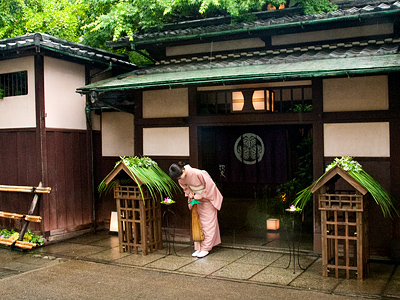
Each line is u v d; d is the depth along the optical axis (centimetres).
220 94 777
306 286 525
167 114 791
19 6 1155
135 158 700
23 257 714
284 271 588
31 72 808
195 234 677
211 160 1076
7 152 855
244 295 502
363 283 527
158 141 800
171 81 667
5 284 564
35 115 806
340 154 647
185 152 774
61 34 1189
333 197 616
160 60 885
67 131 859
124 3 895
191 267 620
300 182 939
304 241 749
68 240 834
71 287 547
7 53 813
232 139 1071
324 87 656
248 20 767
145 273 598
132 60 1244
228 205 1114
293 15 759
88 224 902
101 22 905
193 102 762
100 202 939
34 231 812
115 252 720
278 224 834
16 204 845
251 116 710
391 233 616
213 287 533
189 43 830
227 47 815
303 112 669
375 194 523
